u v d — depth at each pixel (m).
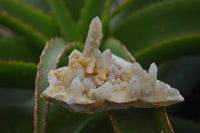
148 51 0.60
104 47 0.61
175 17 0.65
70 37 0.66
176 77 0.68
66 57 0.56
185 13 0.65
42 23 0.67
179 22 0.65
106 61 0.50
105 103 0.48
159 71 0.68
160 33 0.65
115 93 0.48
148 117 0.50
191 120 0.64
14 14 0.66
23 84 0.60
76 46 0.57
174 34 0.64
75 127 0.56
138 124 0.49
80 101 0.46
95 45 0.49
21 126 0.60
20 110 0.61
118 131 0.49
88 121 0.55
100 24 0.48
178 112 0.66
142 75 0.47
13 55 0.65
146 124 0.49
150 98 0.47
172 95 0.47
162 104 0.48
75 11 0.70
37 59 0.65
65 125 0.56
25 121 0.60
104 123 0.57
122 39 0.66
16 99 0.65
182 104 0.66
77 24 0.66
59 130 0.56
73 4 0.70
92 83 0.48
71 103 0.47
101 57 0.49
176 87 0.67
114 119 0.50
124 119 0.50
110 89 0.47
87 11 0.65
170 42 0.59
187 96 0.66
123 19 0.68
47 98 0.48
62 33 0.65
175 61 0.69
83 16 0.65
